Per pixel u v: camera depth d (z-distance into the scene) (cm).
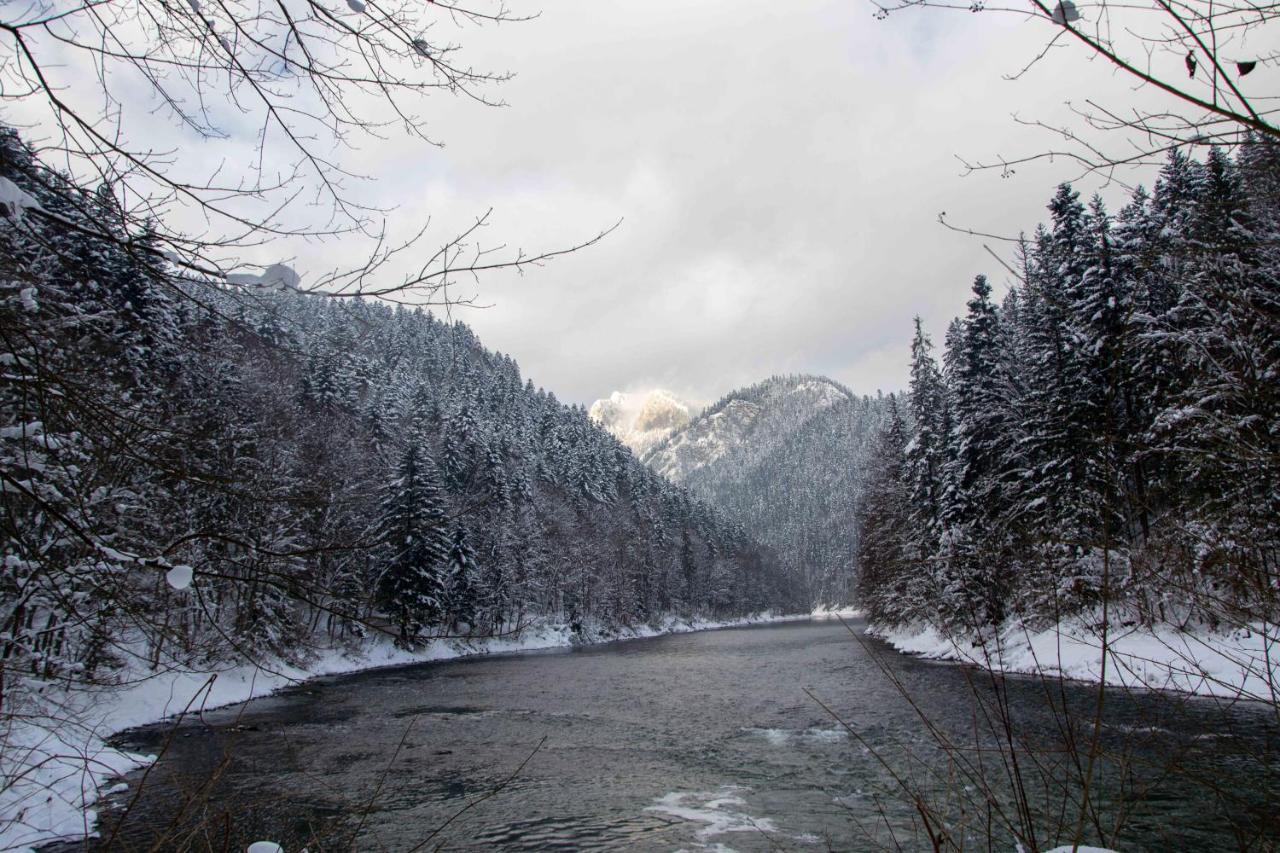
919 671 2836
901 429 4778
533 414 13850
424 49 300
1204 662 934
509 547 5116
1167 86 208
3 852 402
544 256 296
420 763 1747
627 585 8738
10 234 270
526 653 5500
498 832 1256
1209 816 859
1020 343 2750
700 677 3425
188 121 299
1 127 261
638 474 13425
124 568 321
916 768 1379
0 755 368
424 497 2739
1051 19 213
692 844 1175
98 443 305
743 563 14388
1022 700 1487
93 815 1030
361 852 1105
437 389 11050
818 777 1491
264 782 1458
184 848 322
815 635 6581
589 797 1462
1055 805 684
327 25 292
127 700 1841
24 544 305
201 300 295
